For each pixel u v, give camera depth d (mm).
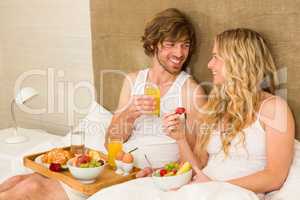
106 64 2699
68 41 2947
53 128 3172
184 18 2287
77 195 1980
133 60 2561
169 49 2283
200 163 2111
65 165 2129
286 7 1976
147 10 2455
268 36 2047
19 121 3404
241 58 1943
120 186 1830
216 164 2014
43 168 2109
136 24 2512
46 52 3105
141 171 2053
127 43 2570
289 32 1985
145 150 2314
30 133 2953
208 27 2242
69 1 2883
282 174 1843
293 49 1985
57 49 3029
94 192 1917
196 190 1700
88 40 2826
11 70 3393
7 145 2670
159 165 2295
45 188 1979
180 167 1919
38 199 1933
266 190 1855
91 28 2732
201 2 2246
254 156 1932
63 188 1980
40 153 2301
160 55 2332
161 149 2316
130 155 2090
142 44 2498
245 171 1929
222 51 1979
